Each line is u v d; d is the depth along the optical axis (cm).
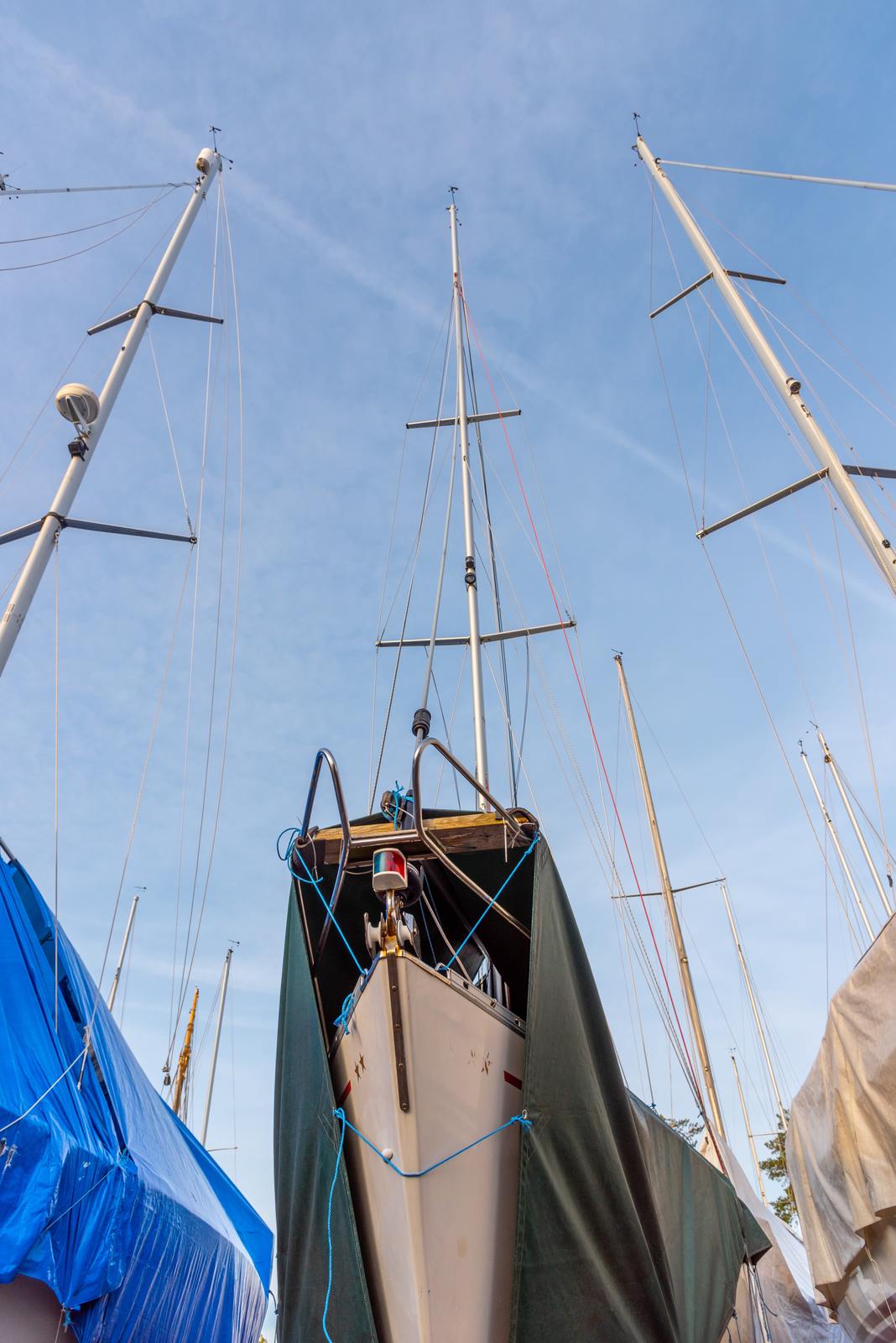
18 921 821
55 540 1149
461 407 1927
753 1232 961
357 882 739
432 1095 539
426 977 559
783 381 1419
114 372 1355
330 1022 755
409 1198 517
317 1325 538
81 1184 702
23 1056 726
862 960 854
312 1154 581
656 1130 814
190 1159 996
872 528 1201
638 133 2012
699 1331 714
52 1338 686
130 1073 934
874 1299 893
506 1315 545
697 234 1748
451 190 2312
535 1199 534
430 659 1248
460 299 2105
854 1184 876
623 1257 553
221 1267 948
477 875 736
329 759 607
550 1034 579
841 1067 886
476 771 1372
